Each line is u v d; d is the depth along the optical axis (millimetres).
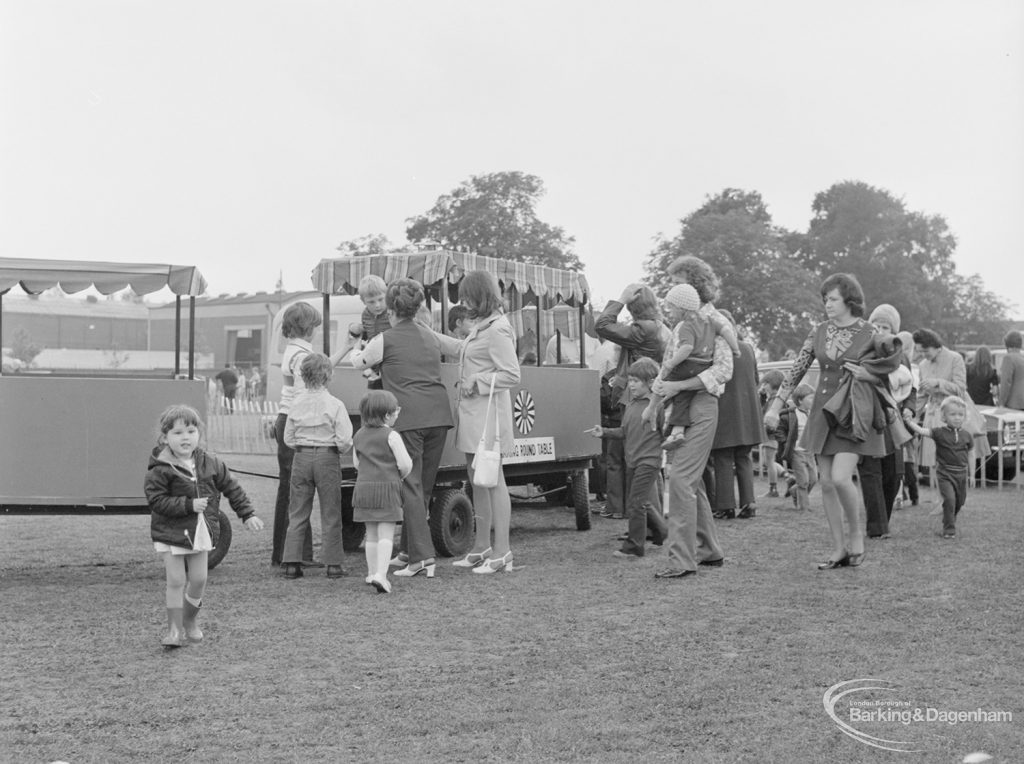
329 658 5371
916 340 12891
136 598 7008
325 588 7266
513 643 5652
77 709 4551
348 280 9141
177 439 5520
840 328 7613
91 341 48969
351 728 4273
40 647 5629
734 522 10531
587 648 5520
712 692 4691
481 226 57125
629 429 8430
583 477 10211
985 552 8406
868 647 5430
